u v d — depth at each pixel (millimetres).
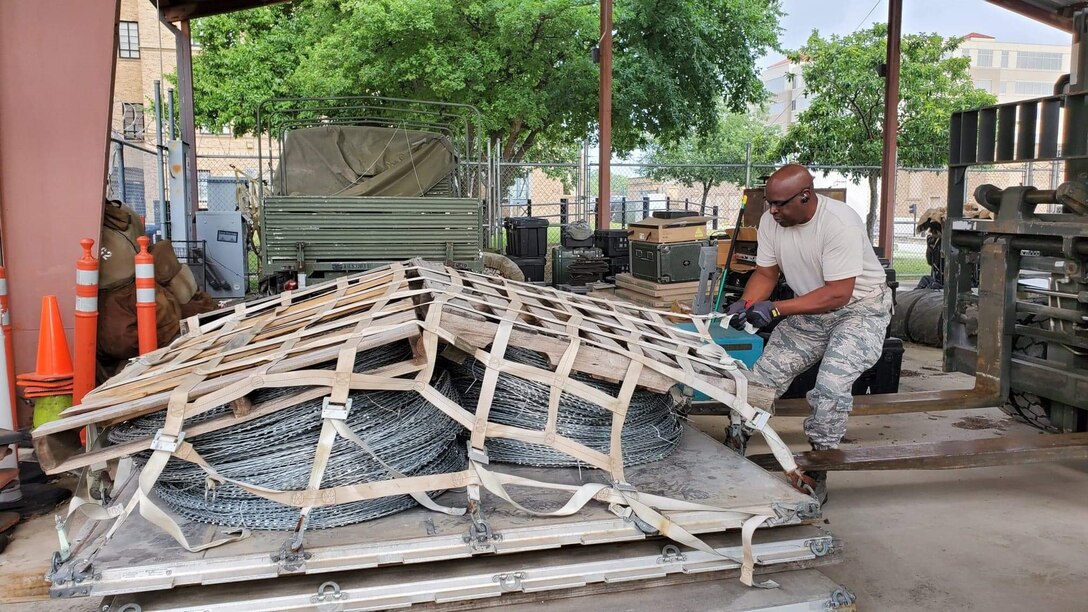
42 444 2250
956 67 19406
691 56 18250
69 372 4387
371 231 7664
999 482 4305
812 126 19312
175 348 3160
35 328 4941
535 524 2379
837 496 4078
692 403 4285
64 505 3879
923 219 9250
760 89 20031
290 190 8164
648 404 2992
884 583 3080
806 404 4316
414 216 7738
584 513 2471
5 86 4848
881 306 3711
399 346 2684
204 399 2234
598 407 2832
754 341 4750
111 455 2234
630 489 2479
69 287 4988
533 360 2795
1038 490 4172
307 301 3449
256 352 2621
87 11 4891
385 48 16047
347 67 15828
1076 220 4000
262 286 7719
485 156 16484
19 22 4844
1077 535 3561
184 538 2219
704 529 2453
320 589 2191
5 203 4883
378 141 8578
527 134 20406
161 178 10055
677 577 2494
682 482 2730
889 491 4156
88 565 2121
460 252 7875
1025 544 3461
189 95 11211
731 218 25812
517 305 2918
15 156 4883
